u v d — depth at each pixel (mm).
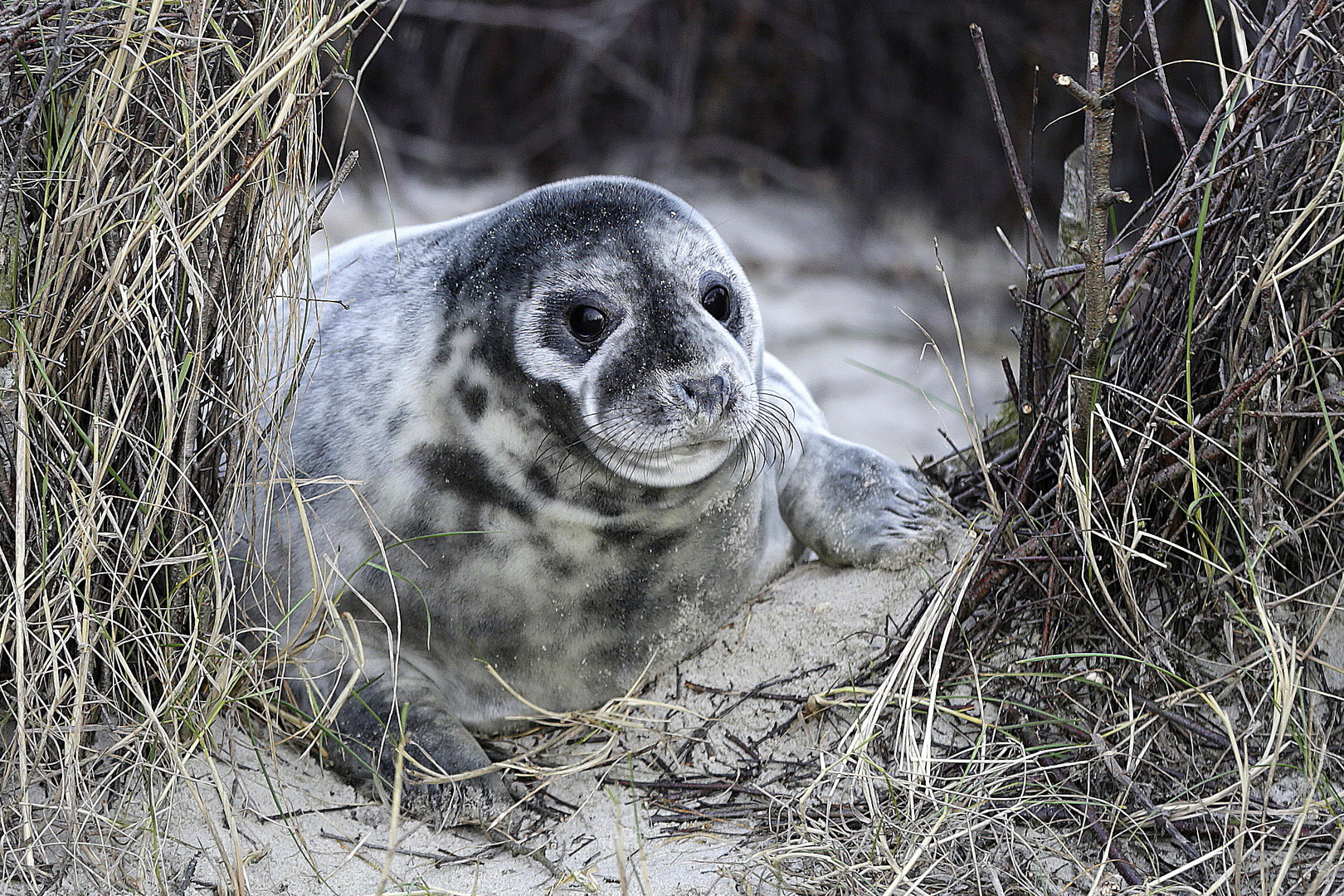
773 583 6012
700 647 5676
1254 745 4895
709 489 5223
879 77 15586
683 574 5359
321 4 4719
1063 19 14445
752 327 5379
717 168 16125
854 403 10953
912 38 15359
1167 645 5047
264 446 5250
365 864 4613
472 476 5055
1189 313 4762
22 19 4305
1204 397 4961
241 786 4801
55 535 4621
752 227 14961
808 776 5043
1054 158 14617
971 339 12633
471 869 4641
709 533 5344
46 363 4574
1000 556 5176
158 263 4664
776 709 5336
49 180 4461
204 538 4863
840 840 4633
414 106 15805
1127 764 4754
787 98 15992
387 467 5117
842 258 14375
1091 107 4504
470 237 5258
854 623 5508
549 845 4797
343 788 5039
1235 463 5035
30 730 4422
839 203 15445
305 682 5039
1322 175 4824
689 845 4781
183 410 4754
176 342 4746
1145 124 12414
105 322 4562
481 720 5434
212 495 4938
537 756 5387
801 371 11750
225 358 4789
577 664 5371
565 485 4992
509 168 15883
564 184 5156
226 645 4977
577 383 4848
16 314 4449
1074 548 5105
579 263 4902
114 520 4527
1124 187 12492
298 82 4652
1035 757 4770
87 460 4668
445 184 15523
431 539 5094
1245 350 4969
